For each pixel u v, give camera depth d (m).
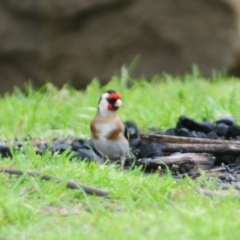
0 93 21.12
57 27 21.09
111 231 6.51
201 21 21.27
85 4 21.03
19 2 20.97
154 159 9.45
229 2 21.12
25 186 7.68
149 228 6.68
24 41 21.06
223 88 14.88
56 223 6.89
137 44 21.33
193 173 9.13
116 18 21.27
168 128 12.02
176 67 21.30
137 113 12.86
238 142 9.87
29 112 13.15
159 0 21.30
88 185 8.01
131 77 21.28
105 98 9.59
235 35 21.27
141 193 7.72
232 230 6.54
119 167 9.30
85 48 21.20
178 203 7.46
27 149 9.20
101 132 9.63
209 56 21.31
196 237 6.39
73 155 9.70
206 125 11.37
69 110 13.07
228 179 8.86
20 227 6.79
